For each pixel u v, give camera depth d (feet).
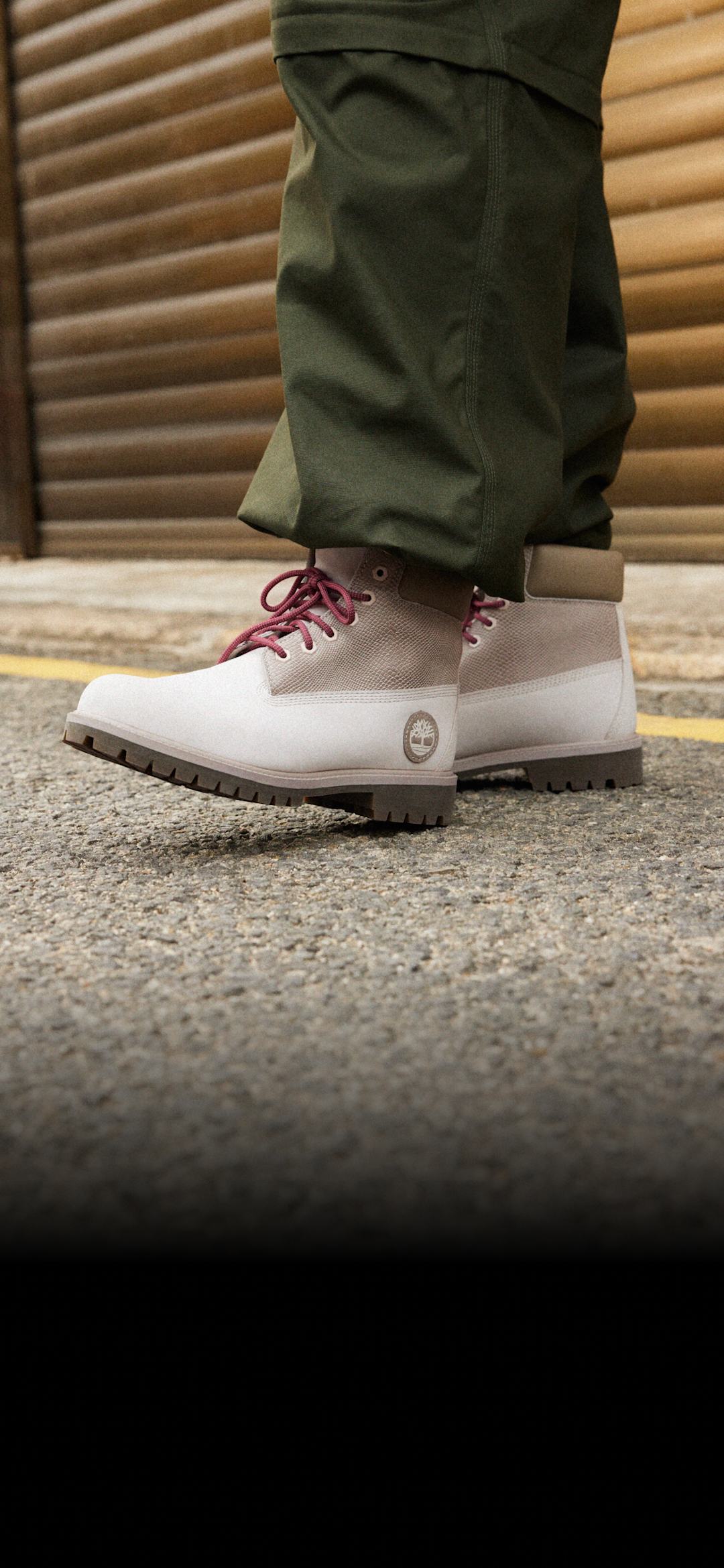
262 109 11.83
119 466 13.96
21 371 14.71
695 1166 2.16
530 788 5.08
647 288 9.57
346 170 3.78
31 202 14.28
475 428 3.94
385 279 3.83
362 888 3.74
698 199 9.21
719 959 3.11
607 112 9.56
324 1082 2.49
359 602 4.16
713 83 9.01
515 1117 2.34
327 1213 2.05
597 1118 2.33
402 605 4.19
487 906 3.55
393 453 3.93
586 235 4.62
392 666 4.20
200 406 12.99
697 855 4.02
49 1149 2.25
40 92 13.84
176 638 9.54
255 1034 2.72
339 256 3.82
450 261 3.87
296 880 3.83
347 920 3.45
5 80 14.07
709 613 7.68
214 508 13.09
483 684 4.75
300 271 3.93
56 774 5.39
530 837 4.29
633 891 3.66
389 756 4.25
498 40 3.82
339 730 4.13
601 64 4.20
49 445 14.78
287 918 3.48
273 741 4.02
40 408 14.78
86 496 14.42
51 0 13.47
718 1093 2.41
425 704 4.30
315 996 2.92
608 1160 2.18
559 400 4.44
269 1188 2.12
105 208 13.43
